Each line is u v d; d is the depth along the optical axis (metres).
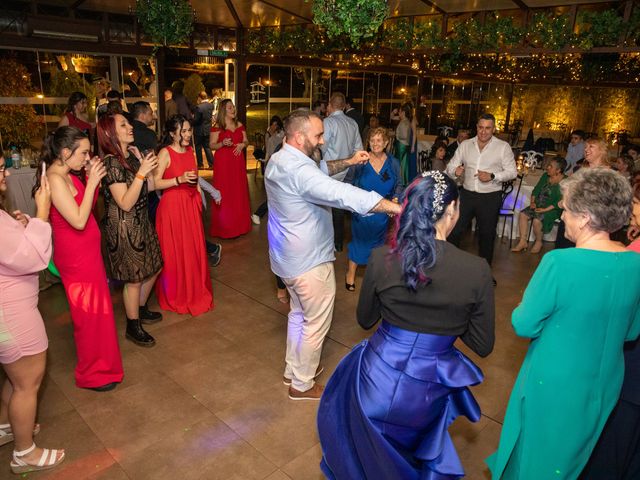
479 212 4.79
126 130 3.16
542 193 5.91
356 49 7.39
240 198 6.11
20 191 5.23
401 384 1.79
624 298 1.73
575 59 11.43
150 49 8.16
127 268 3.39
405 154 8.00
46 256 2.21
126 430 2.76
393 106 14.48
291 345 3.09
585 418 1.82
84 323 2.96
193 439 2.70
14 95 7.12
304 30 7.97
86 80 7.86
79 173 2.94
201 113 10.13
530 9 6.29
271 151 8.38
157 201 4.32
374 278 1.82
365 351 1.96
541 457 1.88
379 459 1.83
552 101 19.03
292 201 2.62
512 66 11.84
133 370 3.33
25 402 2.35
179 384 3.19
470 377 1.82
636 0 5.20
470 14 7.73
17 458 2.42
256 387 3.18
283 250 2.76
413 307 1.76
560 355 1.78
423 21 7.47
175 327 3.92
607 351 1.78
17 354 2.22
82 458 2.54
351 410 1.95
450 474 1.87
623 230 2.99
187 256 4.05
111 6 7.23
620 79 11.84
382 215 4.39
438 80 15.94
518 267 5.57
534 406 1.86
